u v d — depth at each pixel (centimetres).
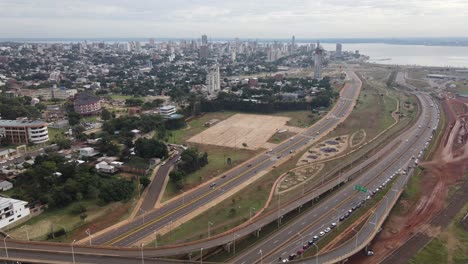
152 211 16912
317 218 15950
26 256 12275
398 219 16338
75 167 19712
